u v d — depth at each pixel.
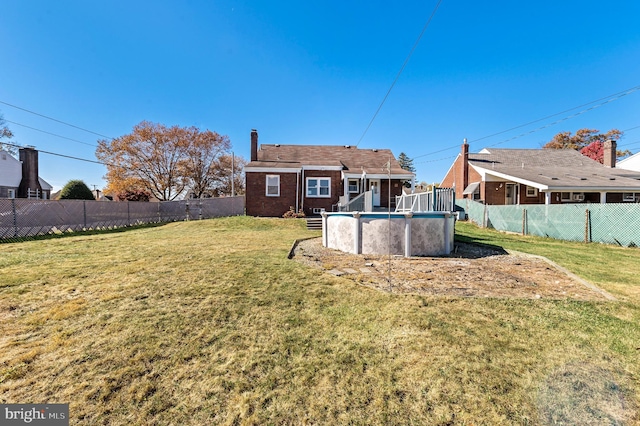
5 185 20.27
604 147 21.88
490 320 3.21
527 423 1.73
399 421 1.77
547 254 7.58
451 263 6.48
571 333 2.90
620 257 7.29
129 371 2.25
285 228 13.58
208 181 35.09
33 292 4.08
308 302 3.74
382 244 7.51
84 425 1.73
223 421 1.77
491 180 18.73
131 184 29.52
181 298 3.85
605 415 1.79
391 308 3.54
